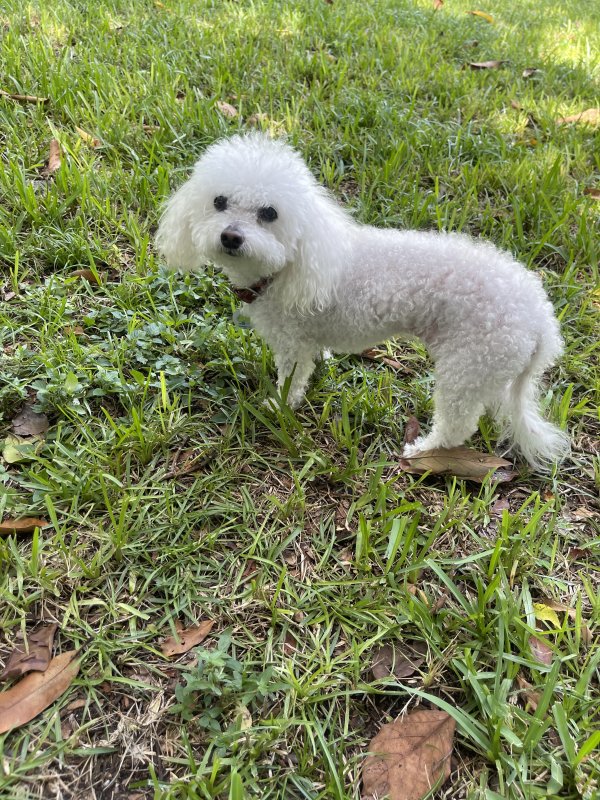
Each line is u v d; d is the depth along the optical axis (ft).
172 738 1.30
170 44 3.48
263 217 1.77
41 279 2.31
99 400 1.95
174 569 1.59
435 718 1.34
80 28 3.51
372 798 1.24
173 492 1.74
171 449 1.87
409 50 3.90
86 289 2.29
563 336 2.38
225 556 1.63
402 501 1.80
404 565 1.66
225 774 1.25
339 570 1.65
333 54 3.82
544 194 2.79
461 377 1.80
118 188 2.63
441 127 3.24
